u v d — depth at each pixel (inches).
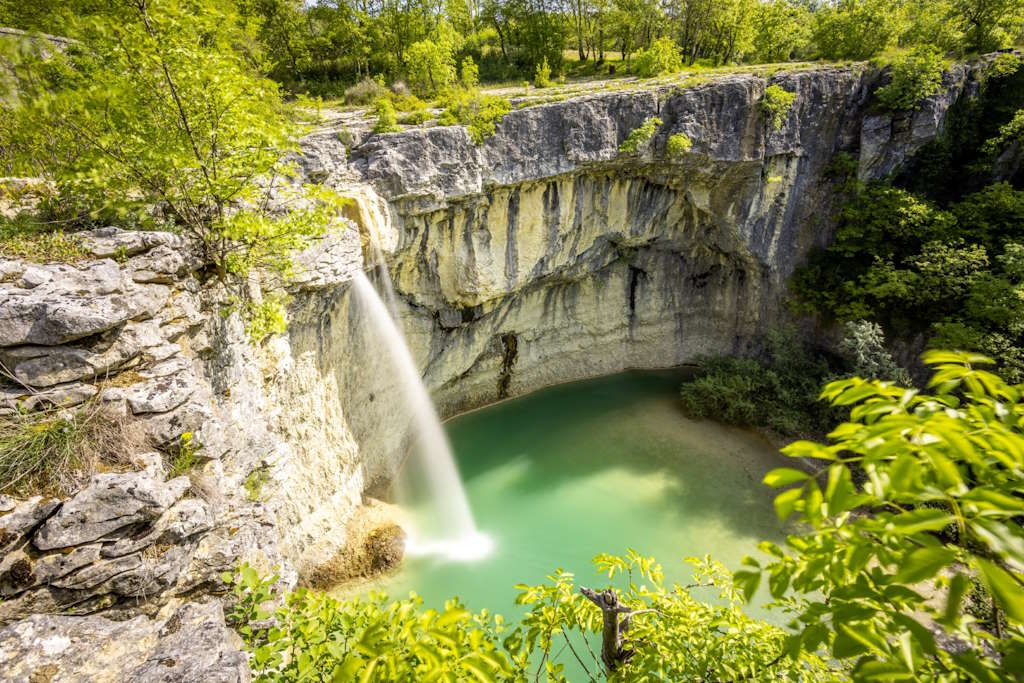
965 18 1143.0
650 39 1505.9
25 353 240.8
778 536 746.8
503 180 829.8
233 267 400.2
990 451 87.7
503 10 1456.7
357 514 722.8
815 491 92.2
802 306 1099.3
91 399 251.8
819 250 1106.7
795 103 969.5
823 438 944.9
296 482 587.2
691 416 1057.5
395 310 856.9
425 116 815.1
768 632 207.5
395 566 673.6
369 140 735.7
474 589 653.3
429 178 752.3
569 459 936.3
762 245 1088.8
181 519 237.0
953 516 77.5
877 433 90.0
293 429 572.4
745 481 863.1
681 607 225.8
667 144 922.1
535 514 798.5
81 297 263.6
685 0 1416.1
